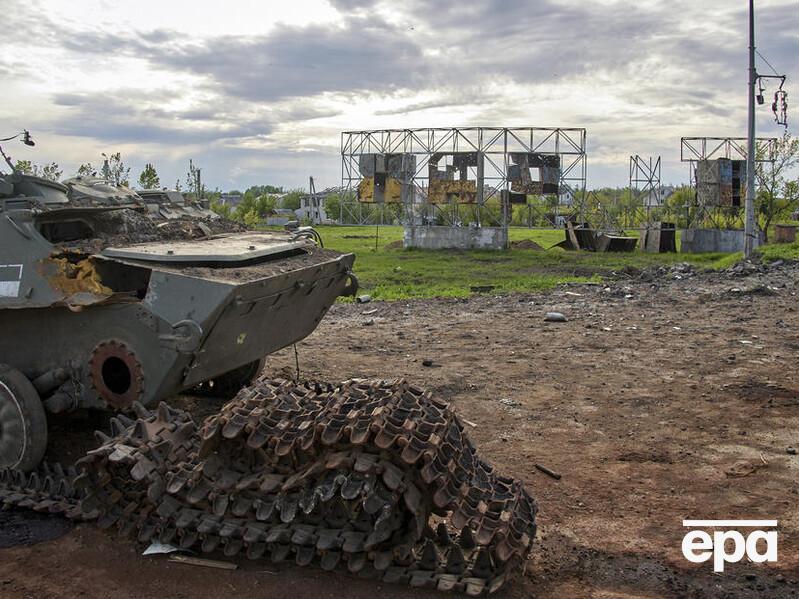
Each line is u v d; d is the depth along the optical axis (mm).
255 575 5020
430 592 4793
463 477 5074
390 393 5117
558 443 7621
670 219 51625
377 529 4586
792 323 13844
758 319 14367
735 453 7301
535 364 10938
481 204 37938
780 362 10812
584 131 38750
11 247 6375
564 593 4895
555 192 38219
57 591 4906
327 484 4691
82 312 6277
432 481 4637
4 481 6336
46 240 6383
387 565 4758
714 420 8281
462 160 38031
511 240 45406
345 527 4816
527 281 21609
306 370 10641
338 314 15812
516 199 39438
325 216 81250
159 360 6051
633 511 6059
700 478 6711
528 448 7477
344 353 11820
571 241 38688
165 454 5324
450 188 38250
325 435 4707
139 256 6348
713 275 22203
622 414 8539
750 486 6523
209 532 5031
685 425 8133
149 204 8500
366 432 4598
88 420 8031
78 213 6941
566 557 5340
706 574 5113
